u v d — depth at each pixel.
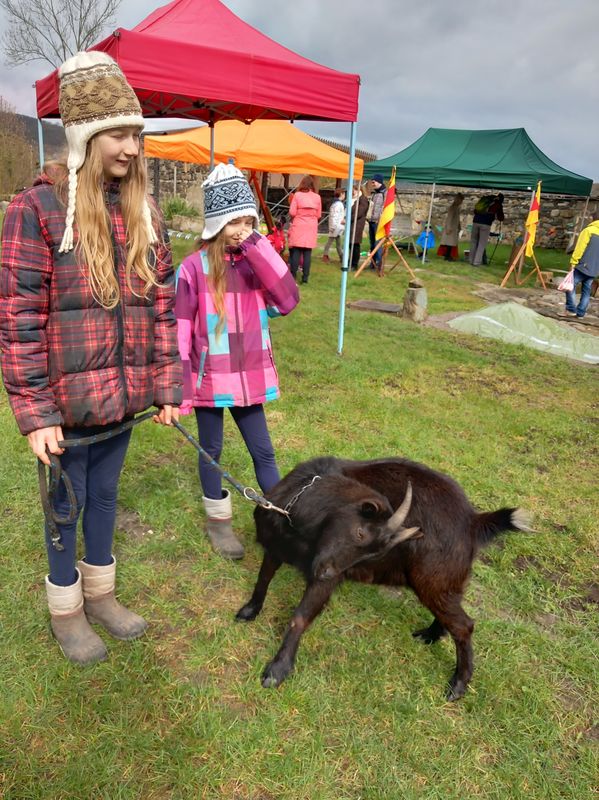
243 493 2.67
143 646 2.79
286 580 3.33
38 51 22.05
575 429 5.88
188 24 6.03
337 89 6.11
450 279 14.99
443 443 5.25
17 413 2.17
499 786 2.31
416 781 2.30
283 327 8.72
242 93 5.58
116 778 2.19
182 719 2.43
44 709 2.43
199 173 24.41
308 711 2.53
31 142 25.25
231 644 2.85
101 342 2.28
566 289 11.51
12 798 2.08
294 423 5.33
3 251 2.09
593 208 23.41
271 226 15.00
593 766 2.43
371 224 15.66
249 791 2.20
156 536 3.62
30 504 3.80
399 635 3.03
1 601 2.98
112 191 2.27
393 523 2.32
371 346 8.12
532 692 2.74
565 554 3.84
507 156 16.94
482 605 3.32
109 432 2.40
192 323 3.20
